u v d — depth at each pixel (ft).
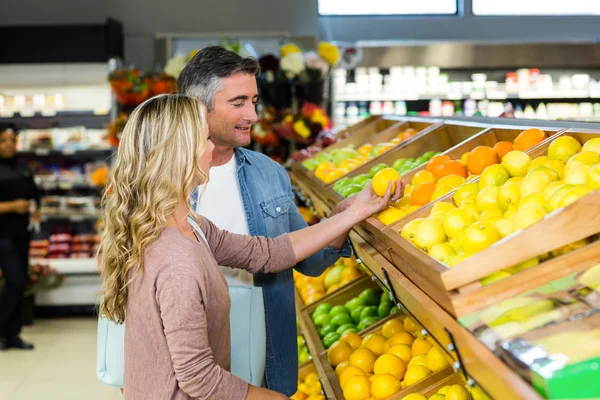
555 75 26.50
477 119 10.16
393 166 9.59
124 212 5.65
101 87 23.95
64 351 19.35
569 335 3.75
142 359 5.60
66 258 24.31
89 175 24.48
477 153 7.05
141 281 5.54
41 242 24.36
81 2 26.63
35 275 22.29
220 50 7.63
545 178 5.59
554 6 28.66
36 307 23.38
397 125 12.55
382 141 12.49
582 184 5.17
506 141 7.72
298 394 9.93
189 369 5.35
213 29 27.02
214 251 7.08
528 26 28.63
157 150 5.59
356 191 8.92
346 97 25.81
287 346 8.19
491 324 4.17
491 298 4.45
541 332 3.89
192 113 5.74
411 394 6.61
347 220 7.09
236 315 6.86
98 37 23.53
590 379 3.40
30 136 24.03
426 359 7.29
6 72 23.52
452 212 5.63
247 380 6.88
